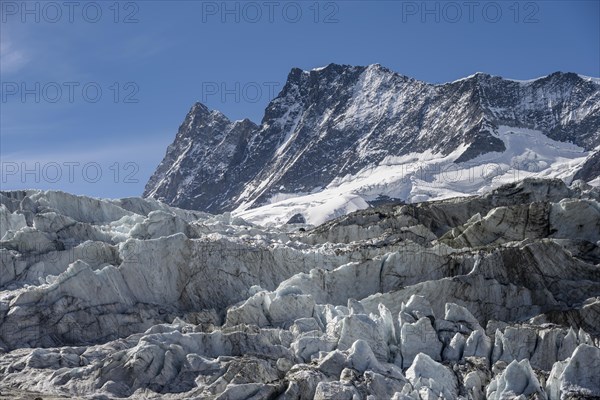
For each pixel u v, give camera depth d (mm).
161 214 156375
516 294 139125
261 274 144875
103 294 132375
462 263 143750
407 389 104812
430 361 110500
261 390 102938
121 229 162250
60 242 147875
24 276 141000
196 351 113438
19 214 156750
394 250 150750
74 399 100938
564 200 160875
